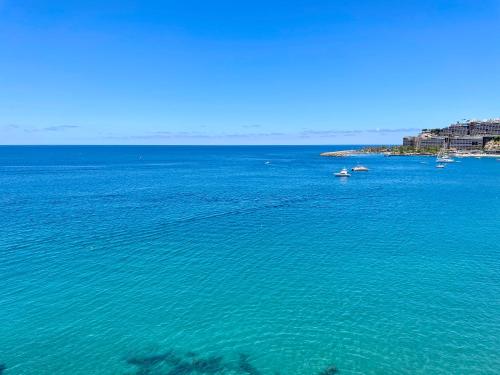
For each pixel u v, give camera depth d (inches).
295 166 6048.2
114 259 1130.7
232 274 1013.2
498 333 714.8
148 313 796.6
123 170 5007.4
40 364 629.6
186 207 2055.9
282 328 739.4
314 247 1261.1
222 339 703.7
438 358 639.8
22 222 1622.8
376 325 747.4
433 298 863.7
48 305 826.8
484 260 1119.6
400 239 1359.5
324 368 619.8
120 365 629.6
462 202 2261.3
